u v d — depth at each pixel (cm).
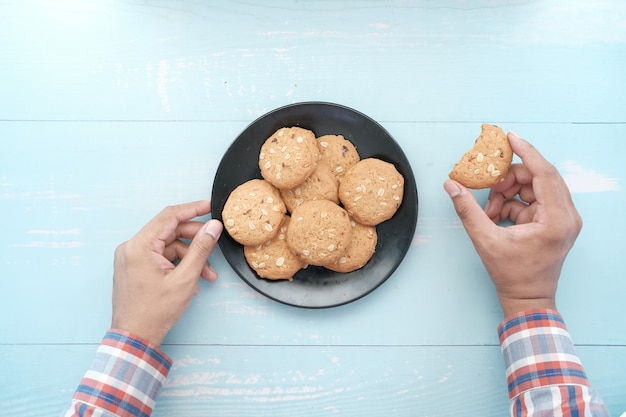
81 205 77
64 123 77
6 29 77
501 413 76
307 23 77
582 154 77
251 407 76
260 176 74
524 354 69
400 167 72
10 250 76
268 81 77
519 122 77
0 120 77
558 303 77
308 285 74
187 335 76
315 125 73
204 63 77
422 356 76
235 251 73
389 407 76
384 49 77
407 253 76
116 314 70
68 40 77
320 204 69
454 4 77
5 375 76
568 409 66
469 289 76
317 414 76
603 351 76
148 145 77
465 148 76
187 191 76
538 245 69
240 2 76
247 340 76
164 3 76
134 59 77
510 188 74
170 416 76
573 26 77
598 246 77
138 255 70
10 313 76
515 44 77
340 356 76
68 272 76
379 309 76
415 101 77
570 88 77
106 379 68
